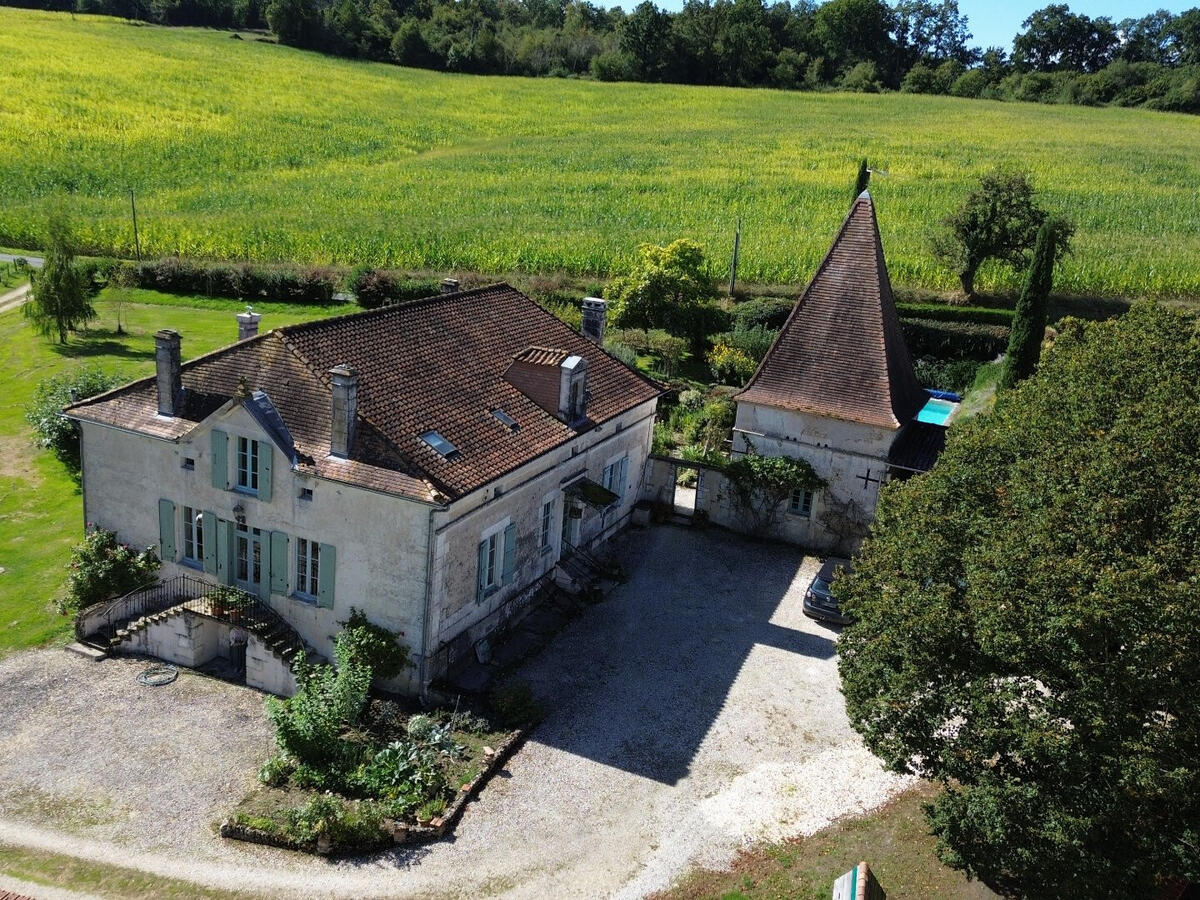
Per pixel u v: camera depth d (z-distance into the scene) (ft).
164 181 315.78
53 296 178.70
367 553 83.20
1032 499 64.69
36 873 64.54
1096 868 54.44
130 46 475.72
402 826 68.85
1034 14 602.03
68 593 97.50
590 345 118.93
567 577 104.63
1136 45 595.88
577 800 74.23
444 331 102.42
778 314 205.16
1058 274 224.94
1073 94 502.79
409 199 302.45
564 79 546.67
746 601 107.24
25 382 162.50
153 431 89.61
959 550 67.00
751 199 293.23
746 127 413.39
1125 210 281.74
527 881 66.18
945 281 226.17
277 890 64.39
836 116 437.99
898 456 115.14
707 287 202.59
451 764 76.48
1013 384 131.64
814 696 89.86
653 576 111.45
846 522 118.32
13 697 83.25
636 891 65.87
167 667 89.35
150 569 94.38
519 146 380.78
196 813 71.05
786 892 66.08
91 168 314.96
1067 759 55.16
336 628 86.69
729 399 154.81
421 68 554.05
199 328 197.36
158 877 64.85
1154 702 55.47
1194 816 55.83
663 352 189.78
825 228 262.88
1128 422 68.54
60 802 71.31
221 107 396.16
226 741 79.36
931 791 77.30
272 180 325.21
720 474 123.13
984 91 522.06
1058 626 54.80
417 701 84.94
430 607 82.48
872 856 69.92
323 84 460.14
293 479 84.12
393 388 90.53
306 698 77.20
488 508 88.17
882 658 66.18
